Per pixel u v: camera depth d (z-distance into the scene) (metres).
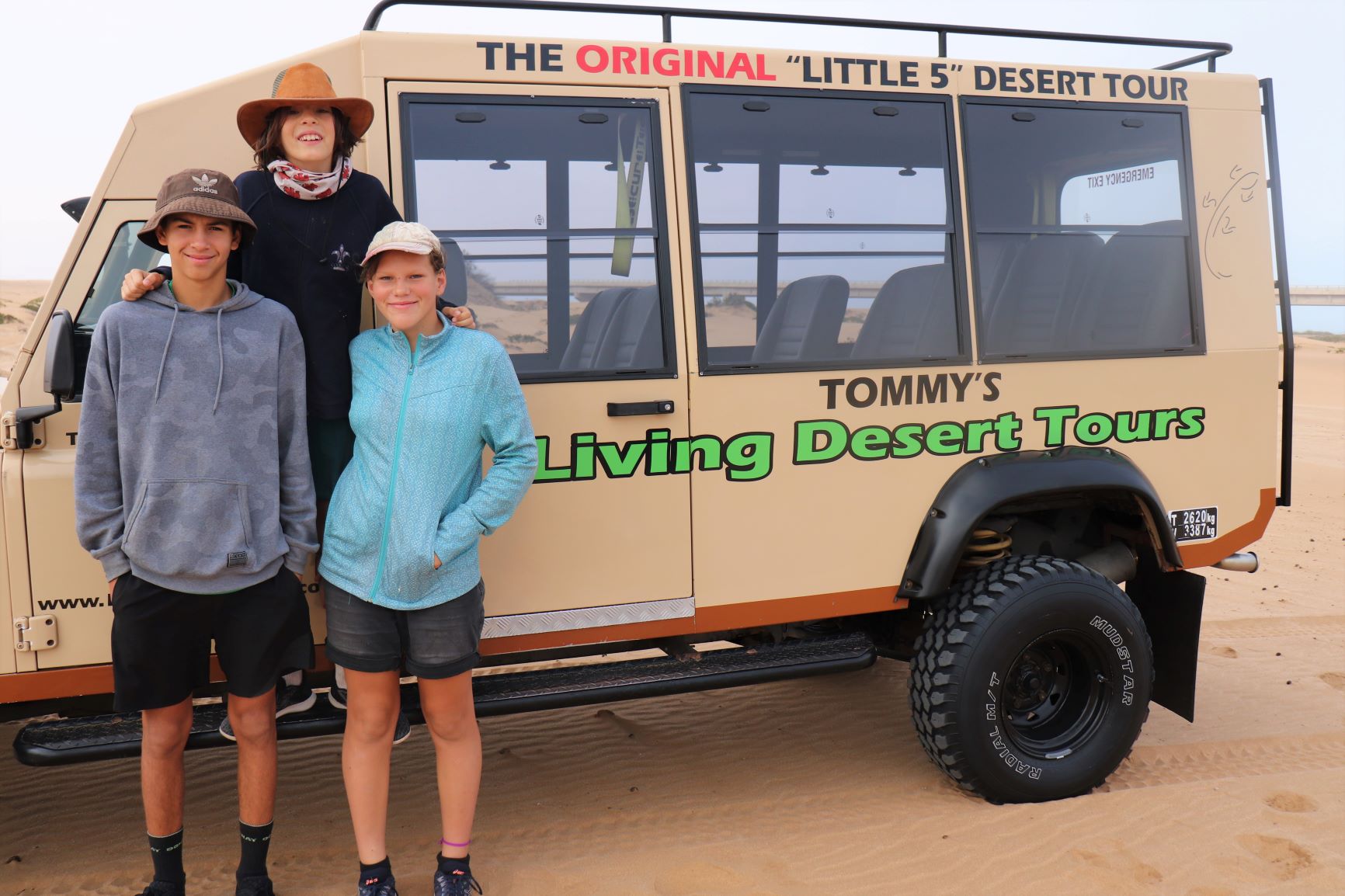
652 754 4.72
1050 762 4.06
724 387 3.78
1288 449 4.55
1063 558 4.51
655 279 3.74
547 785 4.37
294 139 2.95
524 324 3.63
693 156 3.77
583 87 3.65
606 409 3.64
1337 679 5.70
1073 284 4.28
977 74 4.12
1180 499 4.45
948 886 3.46
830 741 4.87
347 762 3.16
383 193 3.19
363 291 3.45
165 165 3.31
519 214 3.60
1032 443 4.20
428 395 2.94
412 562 2.88
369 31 3.46
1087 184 4.30
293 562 3.00
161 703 2.94
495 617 3.60
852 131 3.96
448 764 3.21
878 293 4.02
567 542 3.65
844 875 3.54
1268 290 4.59
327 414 3.14
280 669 3.05
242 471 2.86
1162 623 4.58
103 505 2.81
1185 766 4.51
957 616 3.96
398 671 3.14
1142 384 4.35
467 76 3.53
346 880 3.51
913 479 4.06
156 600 2.85
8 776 4.40
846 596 4.01
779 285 3.90
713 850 3.73
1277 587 7.95
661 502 3.74
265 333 2.89
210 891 3.45
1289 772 4.42
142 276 2.84
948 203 4.09
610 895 3.39
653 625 3.78
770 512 3.88
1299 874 3.52
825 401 3.91
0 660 3.17
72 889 3.48
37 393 3.17
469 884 3.25
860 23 3.96
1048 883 3.48
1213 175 4.48
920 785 4.33
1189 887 3.45
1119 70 4.33
